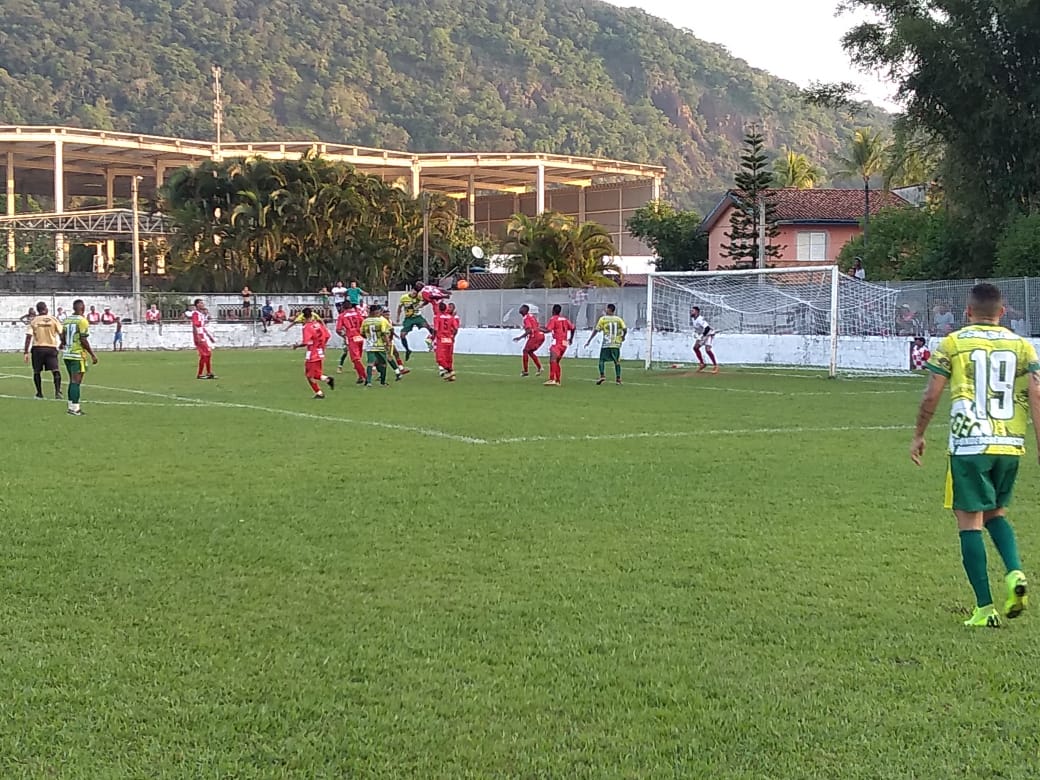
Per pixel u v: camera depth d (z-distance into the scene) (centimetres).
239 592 642
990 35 3375
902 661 521
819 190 5894
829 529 816
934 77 3394
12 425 1528
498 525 830
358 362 2377
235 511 884
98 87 15538
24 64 15512
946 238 3647
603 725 445
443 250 6756
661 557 727
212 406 1833
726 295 3444
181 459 1182
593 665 514
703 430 1473
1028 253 3161
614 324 2388
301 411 1738
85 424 1543
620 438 1376
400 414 1683
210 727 442
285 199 6278
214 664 516
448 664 517
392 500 934
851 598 628
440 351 2475
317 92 17712
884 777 398
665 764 409
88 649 537
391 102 18588
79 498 942
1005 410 586
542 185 8925
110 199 8600
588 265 5688
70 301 4919
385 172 9138
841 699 471
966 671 506
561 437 1384
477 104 18500
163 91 15800
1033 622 583
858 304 3086
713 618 589
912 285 2947
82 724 445
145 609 607
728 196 5653
